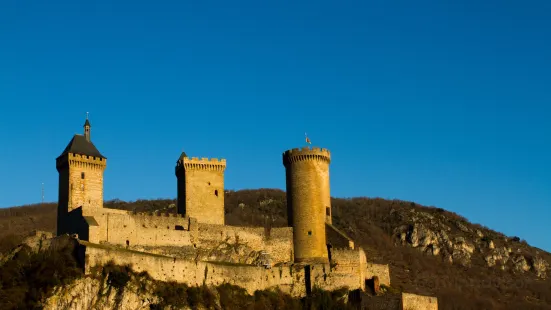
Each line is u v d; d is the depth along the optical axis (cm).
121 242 12875
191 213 14500
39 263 11606
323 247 14512
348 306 13425
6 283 11169
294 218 14712
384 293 14275
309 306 13212
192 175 14725
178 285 12206
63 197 13712
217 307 12194
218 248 13900
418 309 13700
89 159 13900
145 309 11525
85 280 11331
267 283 13425
